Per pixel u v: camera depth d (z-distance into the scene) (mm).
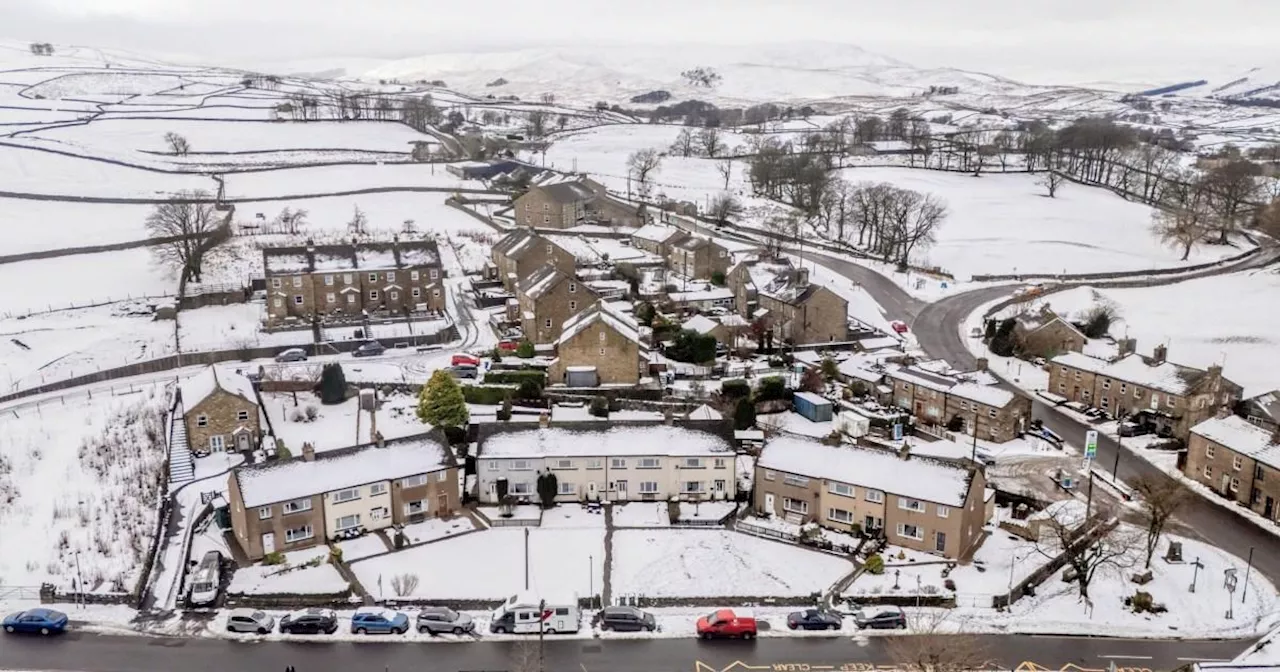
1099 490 90250
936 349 130500
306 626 66188
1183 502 87438
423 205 190125
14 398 103875
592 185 193375
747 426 101125
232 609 69062
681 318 131125
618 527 81125
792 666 63406
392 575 73375
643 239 163750
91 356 114000
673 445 85562
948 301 152500
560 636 66750
